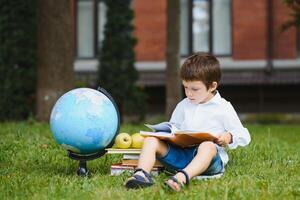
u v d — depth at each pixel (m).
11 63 15.60
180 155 5.54
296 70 20.78
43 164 6.59
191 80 5.68
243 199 4.67
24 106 15.59
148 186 5.08
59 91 13.71
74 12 22.12
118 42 17.41
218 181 5.27
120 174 5.67
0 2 15.70
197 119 5.87
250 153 7.41
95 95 5.53
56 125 5.45
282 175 5.78
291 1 13.11
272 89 20.81
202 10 21.98
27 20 15.72
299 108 20.73
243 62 21.11
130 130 11.31
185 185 5.03
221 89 20.97
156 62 21.23
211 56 5.79
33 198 4.80
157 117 18.92
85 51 22.22
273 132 12.69
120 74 17.38
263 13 21.09
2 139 8.80
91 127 5.38
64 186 5.15
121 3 17.50
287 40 20.89
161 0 21.27
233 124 5.78
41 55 13.82
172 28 15.76
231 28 21.62
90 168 6.23
